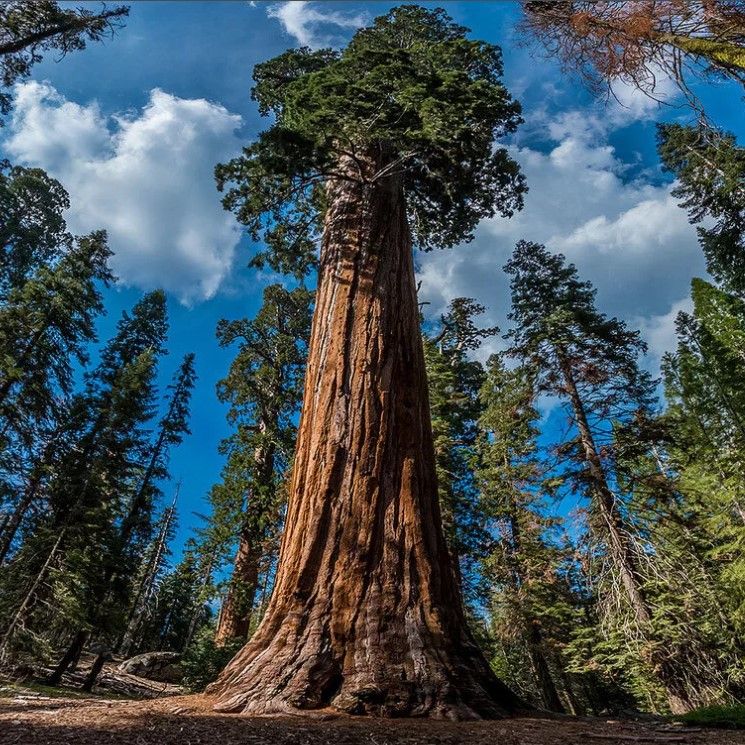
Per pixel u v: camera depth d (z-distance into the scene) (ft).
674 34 16.90
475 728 14.92
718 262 71.41
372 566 20.03
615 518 45.62
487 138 37.17
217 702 17.24
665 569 43.70
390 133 34.47
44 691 46.21
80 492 60.39
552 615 57.72
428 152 36.42
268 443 68.13
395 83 35.35
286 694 16.69
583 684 77.00
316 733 13.39
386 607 19.12
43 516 60.44
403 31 46.29
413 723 15.28
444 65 39.14
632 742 13.74
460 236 48.91
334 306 27.50
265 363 74.84
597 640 49.42
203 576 60.49
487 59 39.47
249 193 35.91
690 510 60.90
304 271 41.91
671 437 48.08
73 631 57.57
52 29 36.42
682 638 39.45
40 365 59.98
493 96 34.91
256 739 12.53
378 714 16.16
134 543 71.97
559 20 19.20
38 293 62.75
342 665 17.70
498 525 66.64
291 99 38.37
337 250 29.99
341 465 22.31
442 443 61.26
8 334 58.80
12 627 49.88
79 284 64.44
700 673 38.75
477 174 41.42
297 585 19.90
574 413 51.78
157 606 117.29
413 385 25.88
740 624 43.42
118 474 66.08
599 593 46.09
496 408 67.56
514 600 61.11
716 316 72.74
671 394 86.84
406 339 27.14
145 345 82.12
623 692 75.72
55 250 92.68
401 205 33.96
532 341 55.01
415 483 22.66
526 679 80.43
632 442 47.78
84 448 63.26
